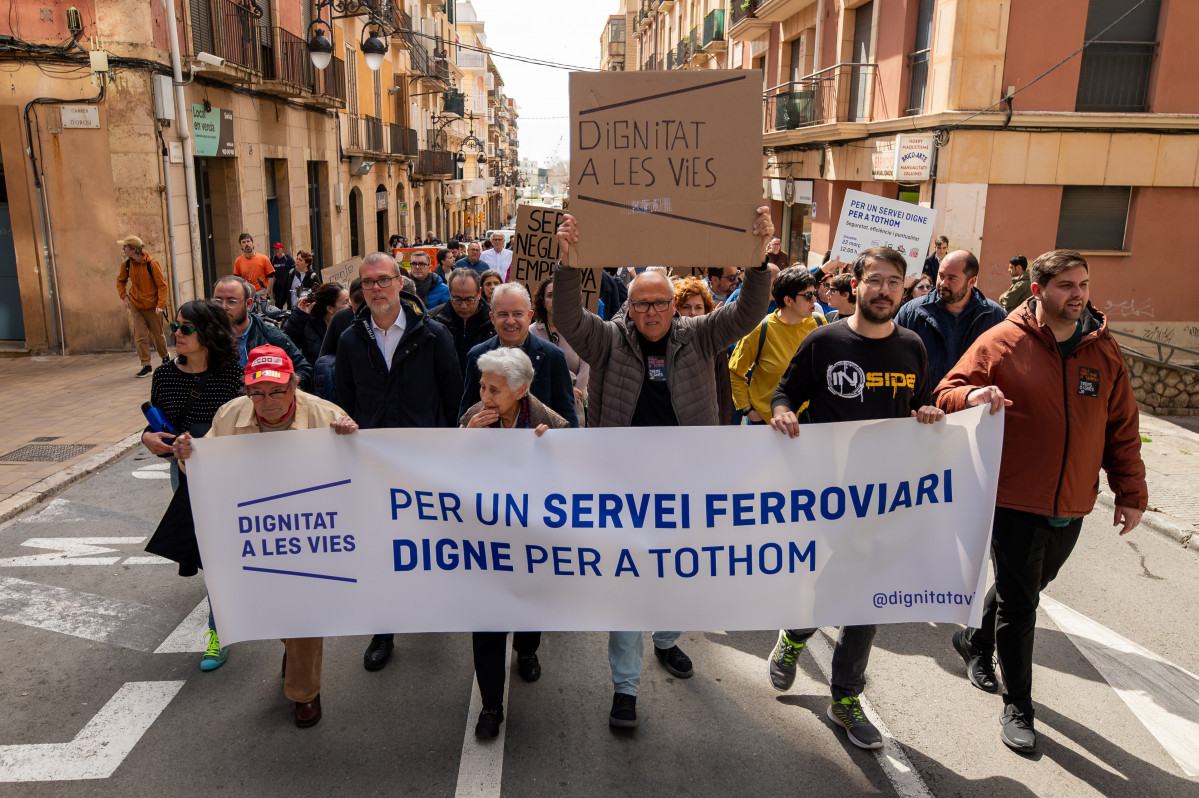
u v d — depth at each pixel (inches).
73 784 128.9
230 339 161.0
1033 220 551.8
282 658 168.4
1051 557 141.2
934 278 476.1
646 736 141.9
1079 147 540.4
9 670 163.2
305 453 136.1
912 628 185.3
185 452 134.6
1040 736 143.0
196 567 145.3
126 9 486.3
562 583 137.6
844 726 140.9
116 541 230.4
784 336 196.7
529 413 145.4
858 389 137.5
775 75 949.8
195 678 160.6
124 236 510.0
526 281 291.3
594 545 136.5
